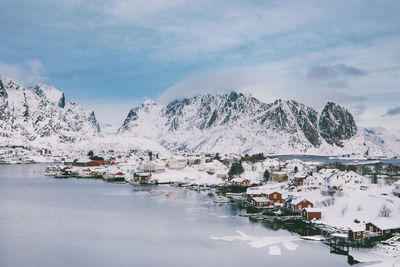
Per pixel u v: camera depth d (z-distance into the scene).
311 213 126.44
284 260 86.88
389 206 127.06
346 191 155.62
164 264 84.50
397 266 82.19
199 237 105.19
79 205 154.25
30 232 109.38
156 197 181.38
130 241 101.19
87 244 98.44
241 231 112.12
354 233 101.38
